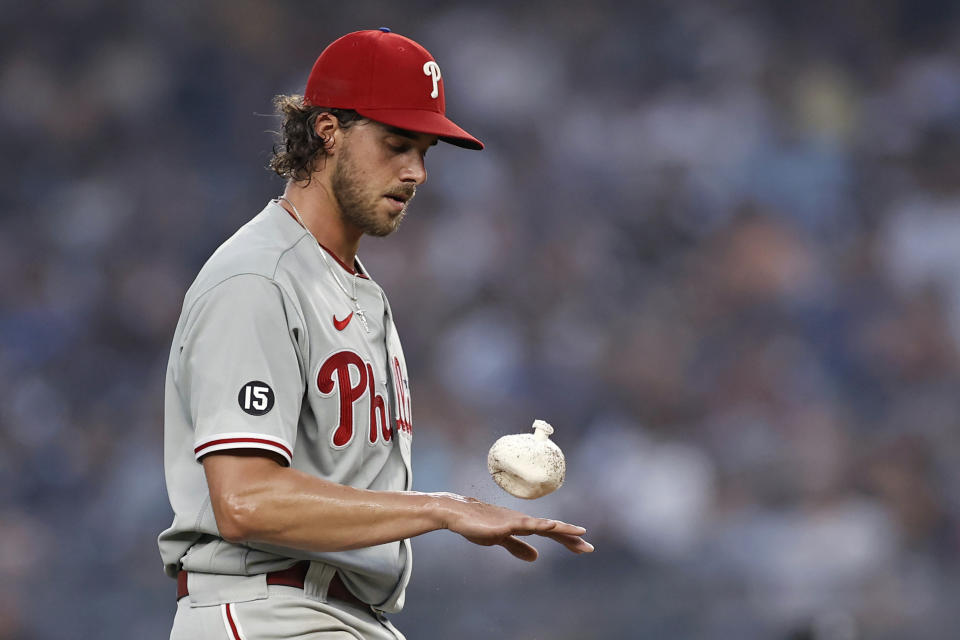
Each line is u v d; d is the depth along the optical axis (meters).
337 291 10.87
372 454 10.87
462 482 40.25
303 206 11.01
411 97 10.78
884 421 42.19
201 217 52.25
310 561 10.50
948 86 54.53
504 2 57.25
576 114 53.94
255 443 9.68
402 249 48.03
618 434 41.81
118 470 42.84
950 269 47.34
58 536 40.00
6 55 56.25
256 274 10.20
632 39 55.75
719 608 28.94
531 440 10.51
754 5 56.69
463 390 43.66
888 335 45.03
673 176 51.50
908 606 28.50
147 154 54.22
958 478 39.53
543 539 29.55
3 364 46.38
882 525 37.28
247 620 10.29
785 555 36.03
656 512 38.25
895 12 56.97
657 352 44.34
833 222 49.94
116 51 56.41
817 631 26.16
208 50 56.38
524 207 50.69
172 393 10.67
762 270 47.22
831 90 54.19
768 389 42.88
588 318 46.47
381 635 11.03
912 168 51.88
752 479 39.78
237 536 9.57
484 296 47.41
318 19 57.94
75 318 48.50
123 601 31.00
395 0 57.47
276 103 11.51
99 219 51.88
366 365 10.82
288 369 10.09
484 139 53.25
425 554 28.80
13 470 42.69
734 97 53.78
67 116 55.00
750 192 50.56
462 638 28.16
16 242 51.44
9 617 30.36
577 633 28.62
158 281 49.72
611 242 49.44
